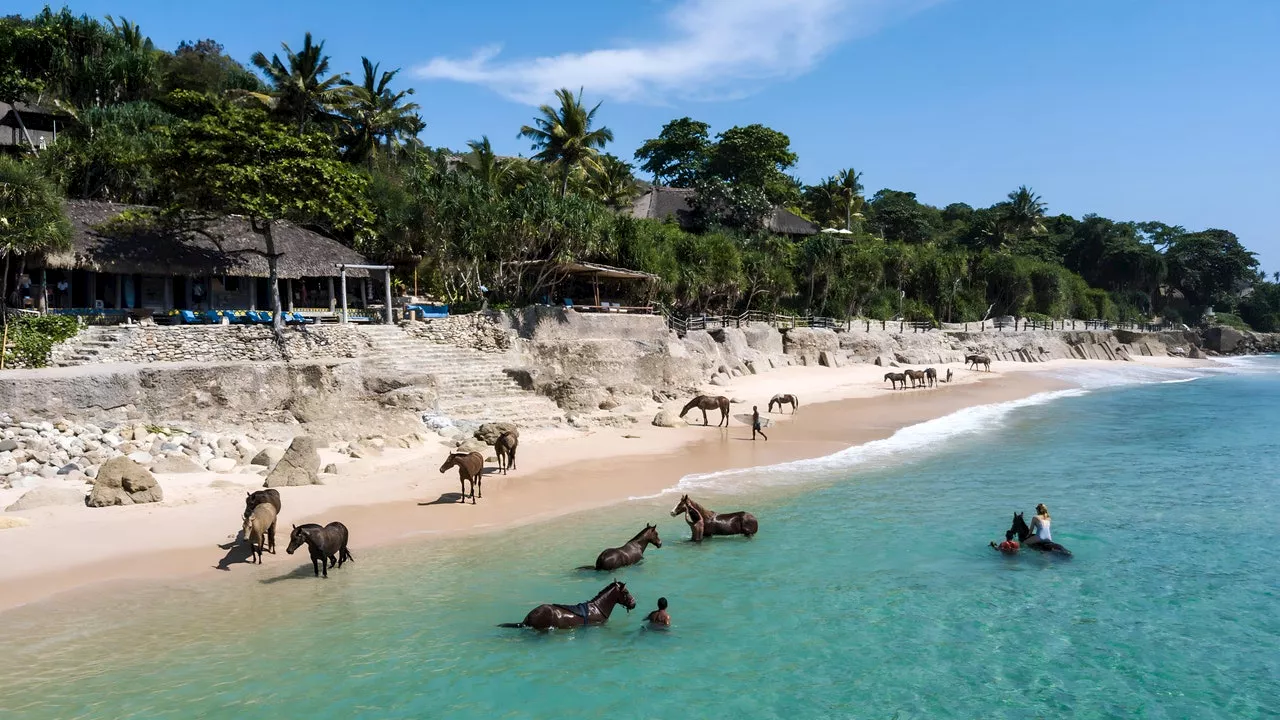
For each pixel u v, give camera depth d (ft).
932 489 79.51
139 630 43.19
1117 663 41.78
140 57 189.67
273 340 110.52
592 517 67.36
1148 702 37.88
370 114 189.37
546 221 146.82
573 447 96.07
